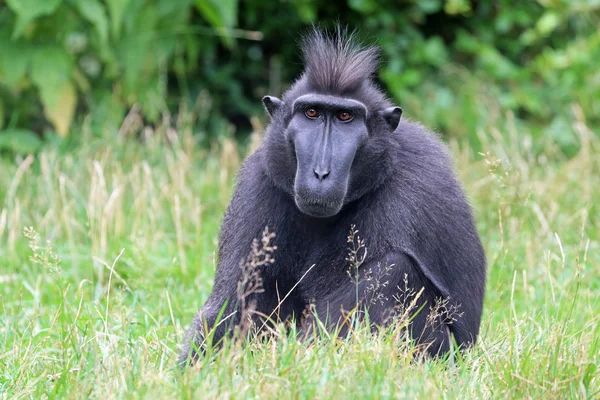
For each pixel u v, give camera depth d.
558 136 28.17
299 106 13.16
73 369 12.05
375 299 12.86
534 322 13.45
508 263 18.42
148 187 21.66
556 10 30.81
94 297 16.78
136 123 25.62
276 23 30.75
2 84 25.69
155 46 26.06
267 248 12.69
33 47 24.48
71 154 23.84
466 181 22.92
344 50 13.76
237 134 30.70
